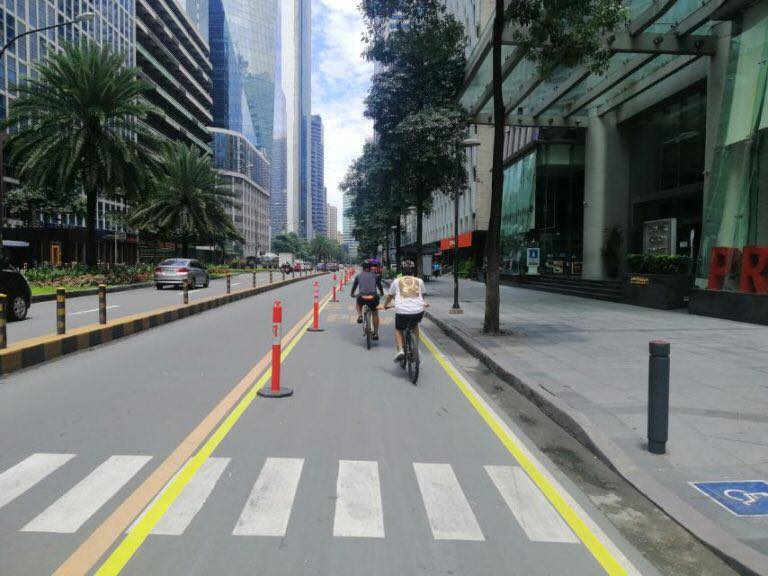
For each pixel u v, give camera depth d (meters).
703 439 5.09
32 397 6.58
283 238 159.75
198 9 141.50
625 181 27.45
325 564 3.01
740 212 15.33
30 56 50.09
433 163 23.64
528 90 22.56
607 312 16.88
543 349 9.91
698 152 21.61
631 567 3.08
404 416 6.00
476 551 3.20
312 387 7.29
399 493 3.97
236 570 2.93
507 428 5.64
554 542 3.34
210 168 44.59
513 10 10.88
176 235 54.81
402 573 2.95
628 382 7.23
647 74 22.39
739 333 11.90
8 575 2.84
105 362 8.88
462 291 27.73
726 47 17.62
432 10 12.38
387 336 12.41
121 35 68.56
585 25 10.27
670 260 18.19
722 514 3.67
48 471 4.26
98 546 3.15
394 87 23.59
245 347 10.50
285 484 4.07
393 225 48.94
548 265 33.16
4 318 8.22
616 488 4.18
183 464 4.44
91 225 28.41
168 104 84.75
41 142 25.69
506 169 40.19
